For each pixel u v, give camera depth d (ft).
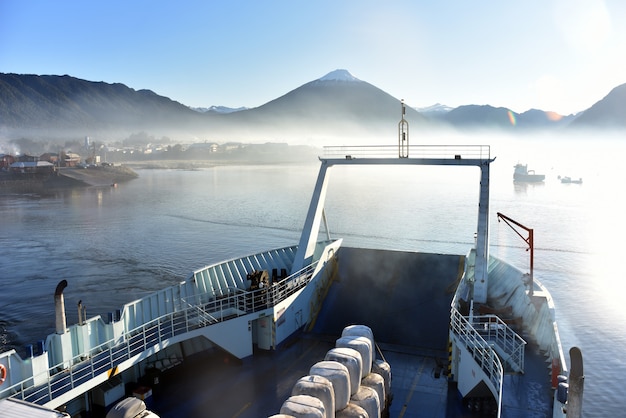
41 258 227.81
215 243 261.24
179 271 202.90
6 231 304.71
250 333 79.20
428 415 63.98
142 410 51.21
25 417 46.32
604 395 101.19
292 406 49.03
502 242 254.47
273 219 344.49
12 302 164.25
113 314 70.69
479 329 70.13
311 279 90.89
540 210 371.15
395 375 73.77
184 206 422.82
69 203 458.09
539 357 64.75
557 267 205.26
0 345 130.00
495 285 94.22
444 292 91.45
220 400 67.77
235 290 87.76
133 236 282.77
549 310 69.21
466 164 86.22
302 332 87.86
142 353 65.98
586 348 124.57
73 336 64.49
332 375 54.54
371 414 57.00
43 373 57.98
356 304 92.58
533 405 53.93
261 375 74.38
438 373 73.92
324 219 107.14
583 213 355.77
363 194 483.10
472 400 66.33
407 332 84.89
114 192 558.97
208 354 80.89
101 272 201.05
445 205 400.06
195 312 78.54
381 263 99.50
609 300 162.50
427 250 239.50
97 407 64.80
